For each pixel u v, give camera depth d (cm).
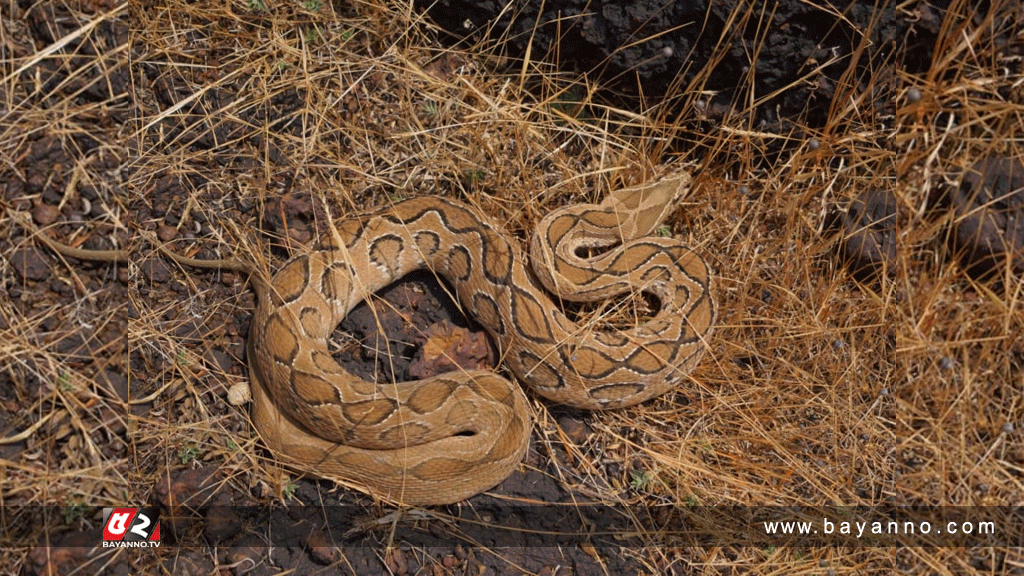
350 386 69
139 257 70
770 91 75
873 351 74
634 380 71
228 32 74
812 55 73
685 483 71
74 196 69
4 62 68
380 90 77
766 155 78
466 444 69
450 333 73
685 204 78
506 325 72
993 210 73
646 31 75
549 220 75
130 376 69
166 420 69
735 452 73
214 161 73
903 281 74
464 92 77
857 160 75
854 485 72
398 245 74
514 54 78
